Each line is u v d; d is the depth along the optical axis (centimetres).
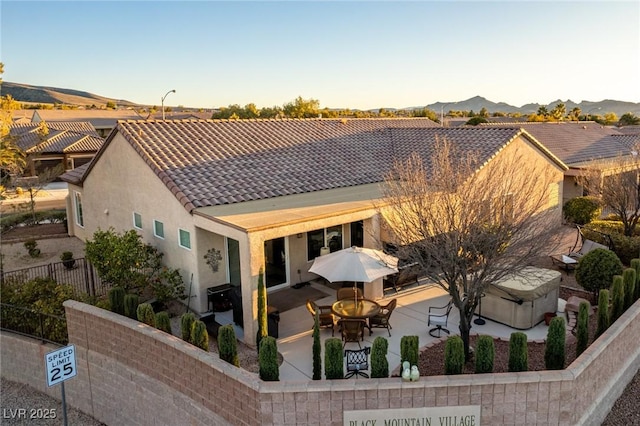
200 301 1739
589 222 2802
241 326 1602
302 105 10481
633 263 1554
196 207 1697
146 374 1230
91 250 1769
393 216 1450
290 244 1994
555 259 2152
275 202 1823
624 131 5850
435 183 1332
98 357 1340
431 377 982
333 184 2122
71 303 1396
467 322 1302
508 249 1259
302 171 2195
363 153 2572
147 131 2141
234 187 1903
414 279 1977
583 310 1194
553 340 1091
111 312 1338
